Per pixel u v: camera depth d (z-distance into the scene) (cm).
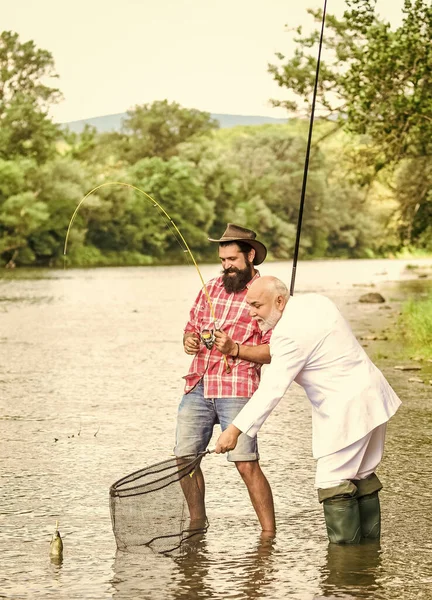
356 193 13600
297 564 634
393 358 1767
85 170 10481
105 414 1238
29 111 10181
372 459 685
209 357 727
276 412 1277
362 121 2828
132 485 692
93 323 2719
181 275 6950
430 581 599
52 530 725
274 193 13212
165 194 11131
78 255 9862
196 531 712
